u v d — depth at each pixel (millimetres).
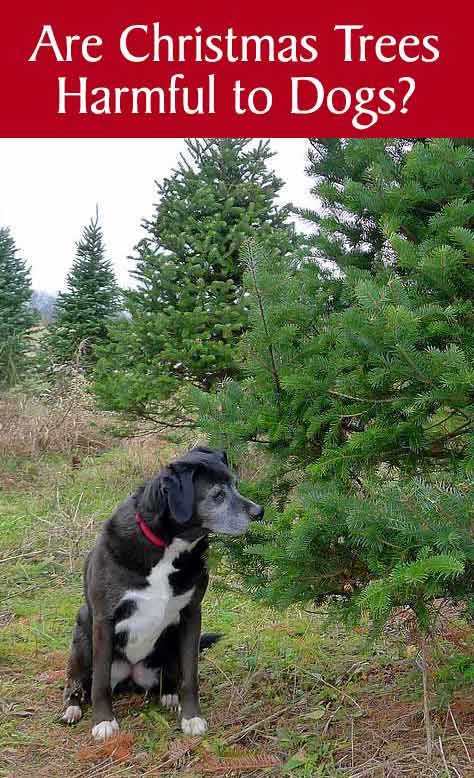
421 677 3545
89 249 18484
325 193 3377
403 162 3371
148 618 3443
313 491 2836
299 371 3117
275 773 2939
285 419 3197
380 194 3104
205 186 9133
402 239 2924
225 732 3352
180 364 8586
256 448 3406
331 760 2961
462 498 2514
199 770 3047
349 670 3900
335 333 3037
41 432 10719
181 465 3309
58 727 3521
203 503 3303
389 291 2756
